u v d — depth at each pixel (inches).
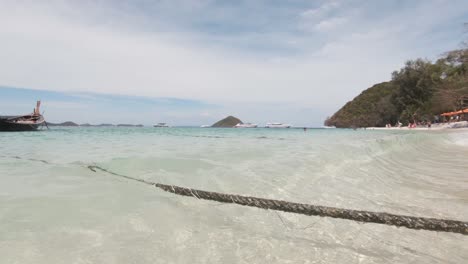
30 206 107.1
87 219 96.0
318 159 251.4
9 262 67.5
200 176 168.4
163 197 124.6
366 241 89.3
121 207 109.0
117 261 70.6
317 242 87.3
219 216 105.4
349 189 152.9
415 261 77.2
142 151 320.2
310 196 136.0
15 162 217.6
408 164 266.8
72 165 201.5
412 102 2445.9
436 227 100.3
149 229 90.4
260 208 115.3
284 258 75.9
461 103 1675.7
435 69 2348.7
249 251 78.9
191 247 80.0
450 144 578.9
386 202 130.7
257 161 232.2
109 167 193.5
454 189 158.6
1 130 1035.9
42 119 1224.2
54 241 79.3
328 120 4603.8
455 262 77.5
